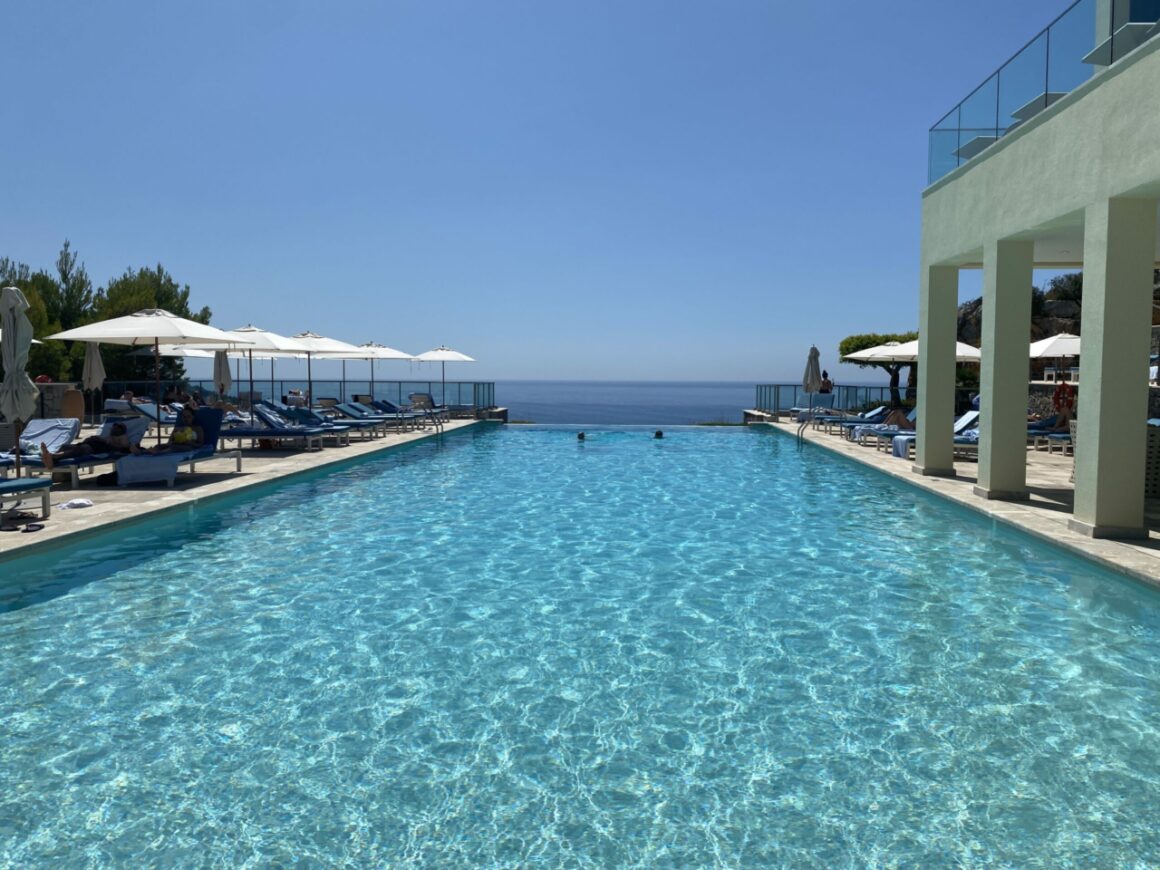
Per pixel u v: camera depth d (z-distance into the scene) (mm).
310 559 6754
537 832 2762
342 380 22062
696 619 5156
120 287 24891
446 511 9102
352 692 3982
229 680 4129
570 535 7793
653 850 2652
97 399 20609
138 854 2615
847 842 2695
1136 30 6504
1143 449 6707
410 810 2900
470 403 24703
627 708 3797
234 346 14297
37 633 4848
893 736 3492
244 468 11680
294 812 2887
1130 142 6137
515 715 3721
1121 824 2789
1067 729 3555
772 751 3359
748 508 9375
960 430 13242
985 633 4863
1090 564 6285
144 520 7828
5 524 7117
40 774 3154
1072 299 28969
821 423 20641
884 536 7754
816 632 4895
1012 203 8336
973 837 2719
